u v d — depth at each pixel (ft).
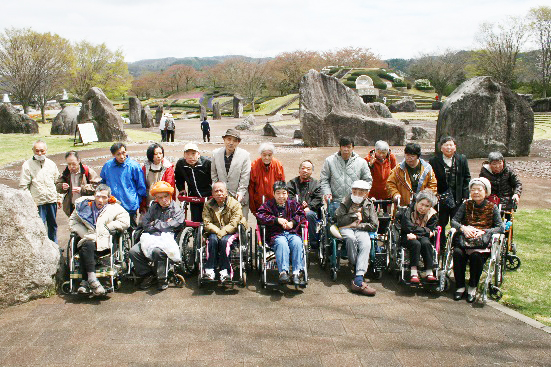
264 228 18.29
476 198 17.66
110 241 17.42
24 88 123.44
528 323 15.01
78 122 70.69
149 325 15.03
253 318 15.55
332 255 18.94
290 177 41.83
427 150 59.21
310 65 233.76
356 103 67.36
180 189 21.85
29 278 16.74
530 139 52.03
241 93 218.79
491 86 50.03
